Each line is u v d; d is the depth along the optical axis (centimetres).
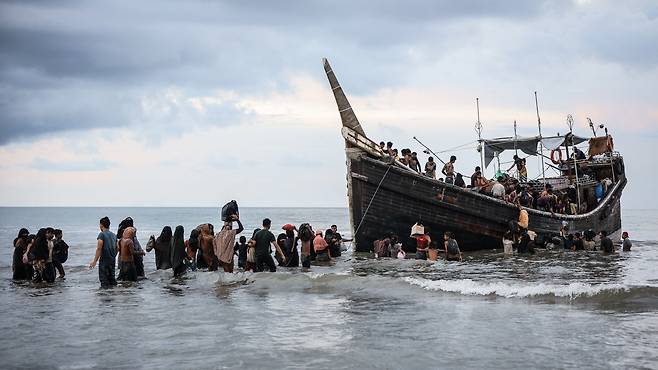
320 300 1465
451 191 2758
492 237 2880
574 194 3447
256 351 988
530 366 895
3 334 1122
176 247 1952
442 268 2172
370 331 1120
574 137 3444
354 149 2698
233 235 1945
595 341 1030
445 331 1112
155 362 932
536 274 1981
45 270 1858
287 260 2208
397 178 2692
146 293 1608
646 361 913
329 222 11650
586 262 2394
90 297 1547
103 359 952
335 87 2809
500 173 3372
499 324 1165
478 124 3441
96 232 7525
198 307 1383
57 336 1105
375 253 2611
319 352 979
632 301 1370
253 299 1489
